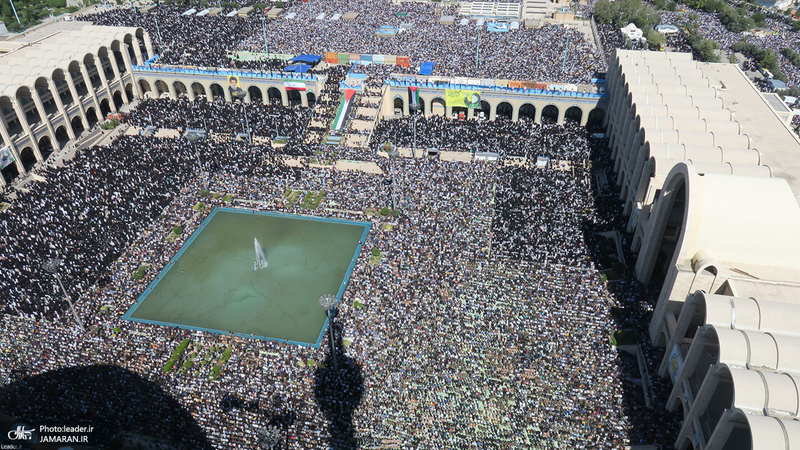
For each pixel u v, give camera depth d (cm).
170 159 11081
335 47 15462
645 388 6531
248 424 6066
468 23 17138
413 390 6456
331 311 7231
